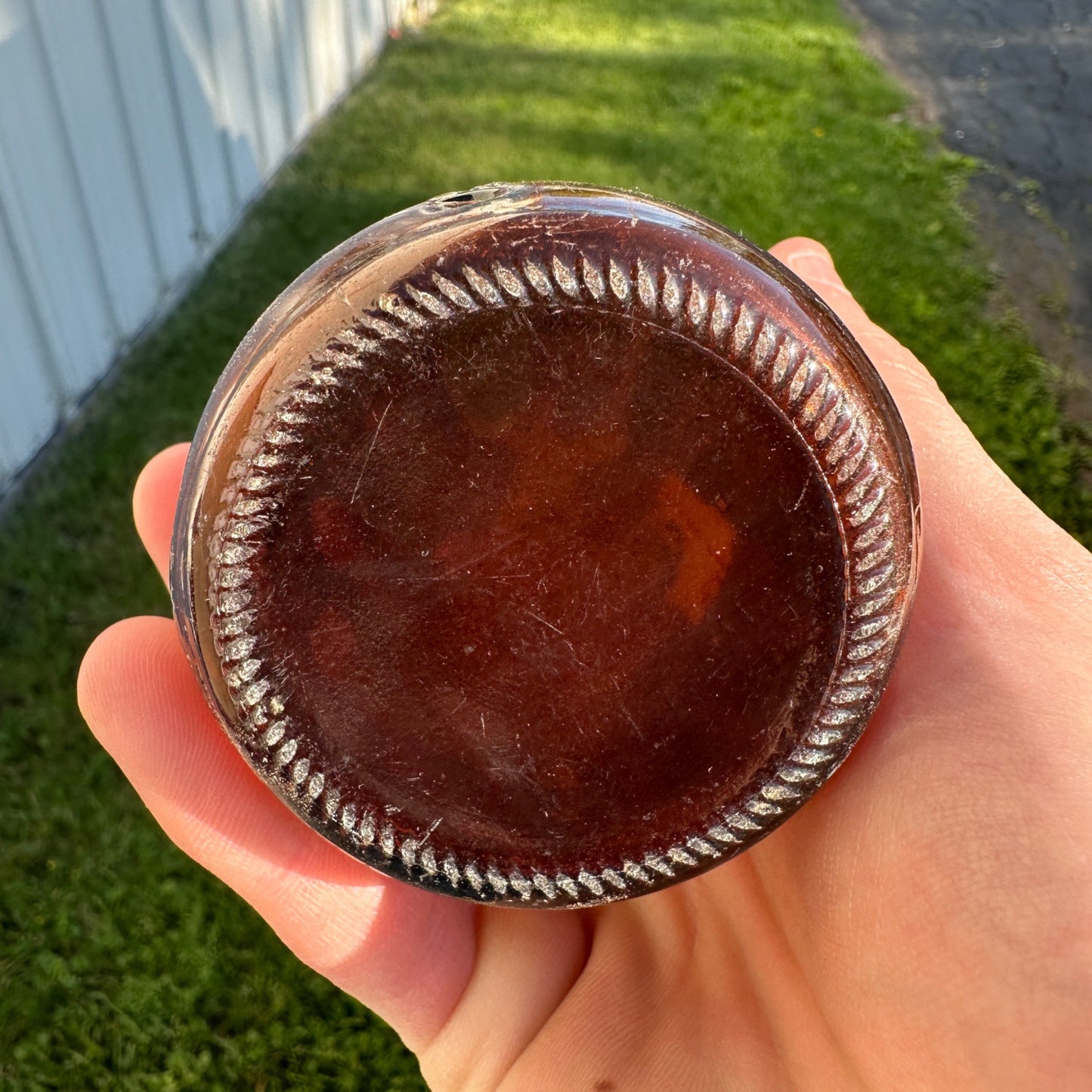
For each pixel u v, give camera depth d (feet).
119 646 0.37
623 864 0.33
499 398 0.28
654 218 0.28
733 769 0.31
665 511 0.29
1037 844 0.28
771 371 0.28
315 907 0.37
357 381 0.28
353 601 0.30
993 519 0.35
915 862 0.30
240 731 0.31
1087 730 0.30
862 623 0.30
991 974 0.27
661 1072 0.35
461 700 0.31
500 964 0.39
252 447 0.28
